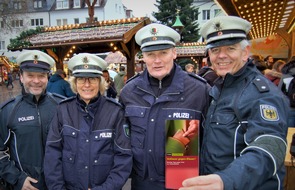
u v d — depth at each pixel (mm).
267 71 4492
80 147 1722
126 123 1775
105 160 1729
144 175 1677
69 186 1737
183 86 1689
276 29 10125
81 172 1702
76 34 4945
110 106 1826
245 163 935
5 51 36219
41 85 2021
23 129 1917
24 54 2027
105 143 1741
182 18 23172
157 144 1629
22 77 2031
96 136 1737
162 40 1654
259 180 934
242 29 1383
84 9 36906
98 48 5488
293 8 6152
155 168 1646
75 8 37031
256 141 1058
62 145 1788
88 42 4590
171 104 1668
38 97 2020
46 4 38406
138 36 1771
